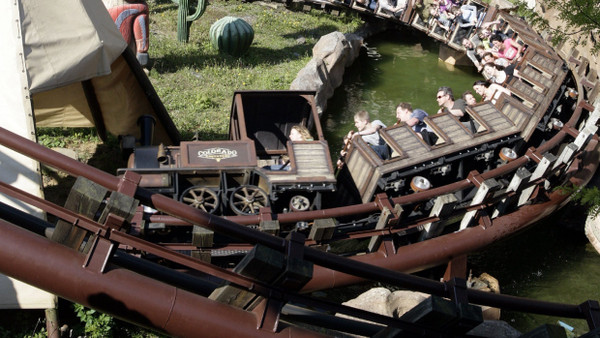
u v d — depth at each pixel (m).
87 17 6.88
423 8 17.22
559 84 10.09
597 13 4.51
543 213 8.67
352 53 15.50
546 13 14.16
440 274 8.27
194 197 6.84
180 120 10.50
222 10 16.89
